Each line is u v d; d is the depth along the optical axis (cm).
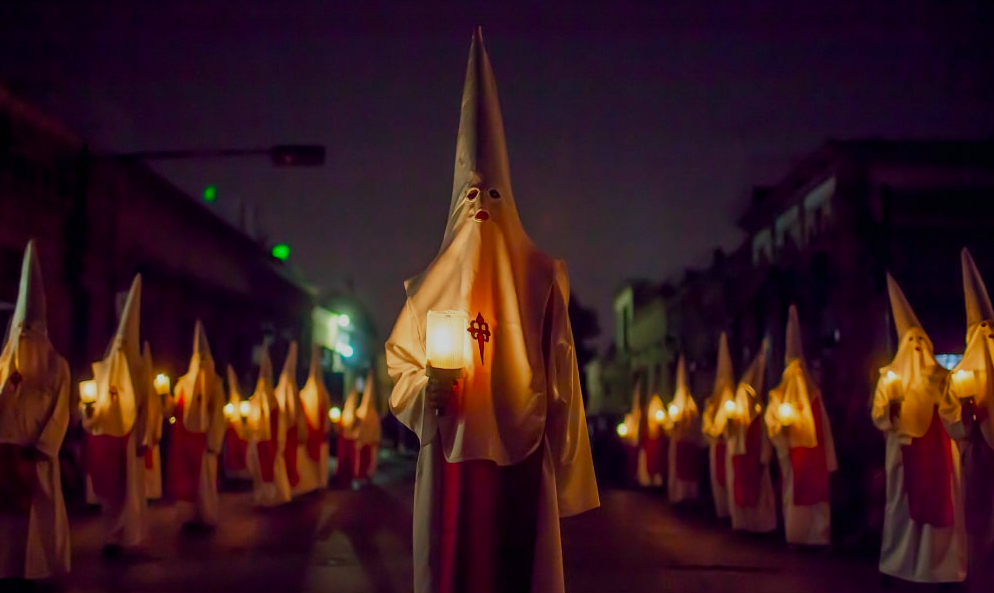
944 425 845
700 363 3134
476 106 412
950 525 870
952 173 2095
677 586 898
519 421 385
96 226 2231
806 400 1162
